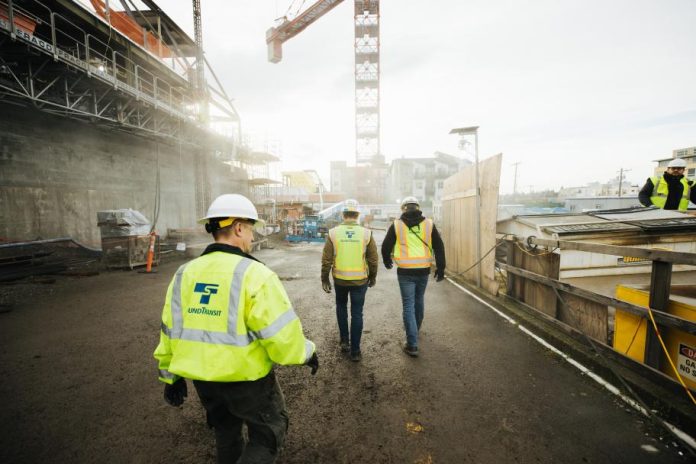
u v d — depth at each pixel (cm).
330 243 337
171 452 213
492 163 562
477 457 203
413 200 368
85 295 641
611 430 224
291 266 1016
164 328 139
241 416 137
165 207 1631
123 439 226
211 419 147
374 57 4425
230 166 2311
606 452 204
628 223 489
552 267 406
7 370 330
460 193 726
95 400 275
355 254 328
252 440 143
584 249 336
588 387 280
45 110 940
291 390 286
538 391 276
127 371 328
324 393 280
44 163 1045
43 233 1038
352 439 222
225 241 150
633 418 237
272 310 128
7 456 209
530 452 206
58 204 1088
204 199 1762
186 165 1819
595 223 496
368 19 4284
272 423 142
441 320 466
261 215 2297
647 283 470
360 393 279
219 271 135
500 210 830
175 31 1703
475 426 233
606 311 326
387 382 297
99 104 1146
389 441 220
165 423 244
